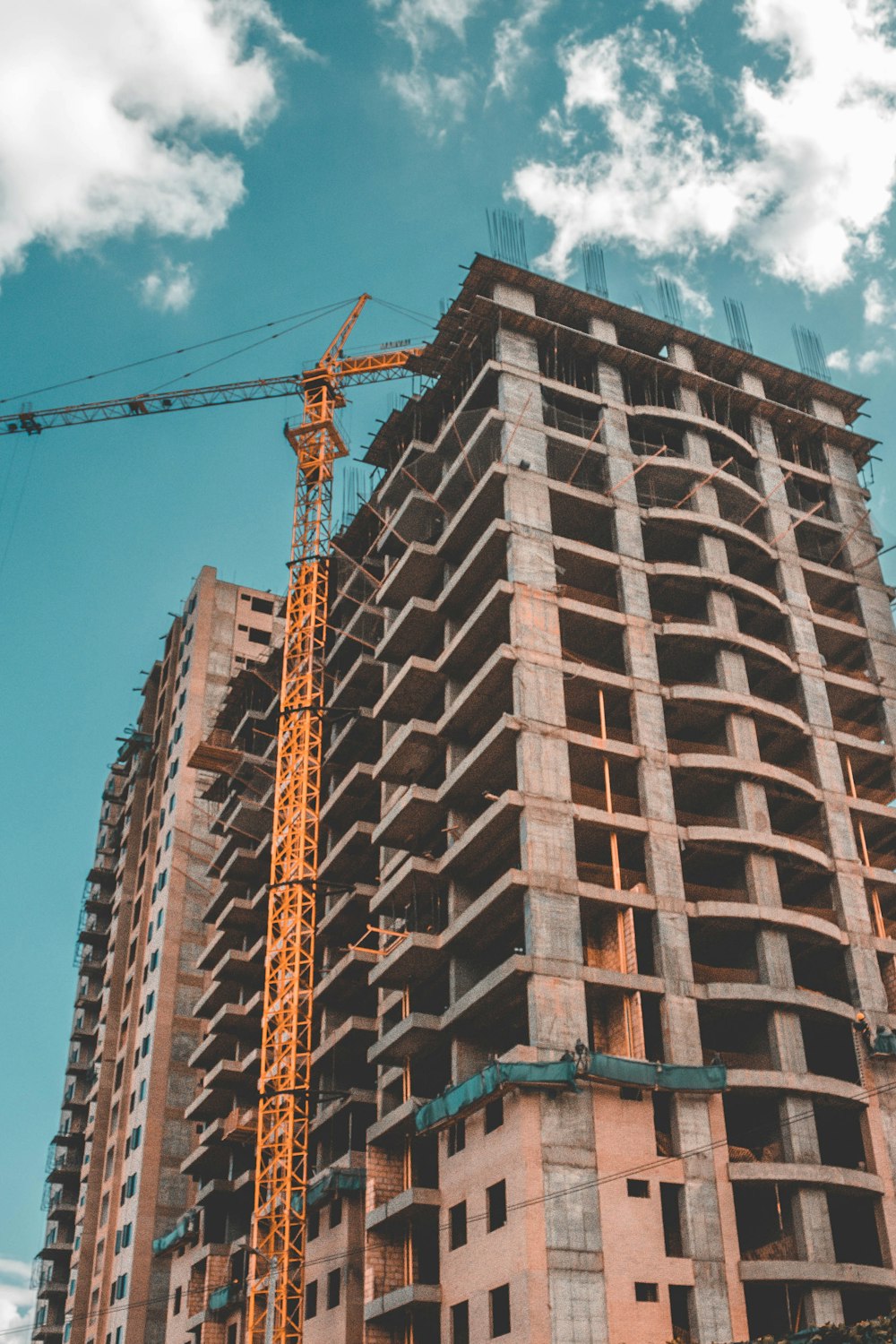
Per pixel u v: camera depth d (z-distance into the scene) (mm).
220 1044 98125
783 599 78438
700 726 71812
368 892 79438
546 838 61188
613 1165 55188
